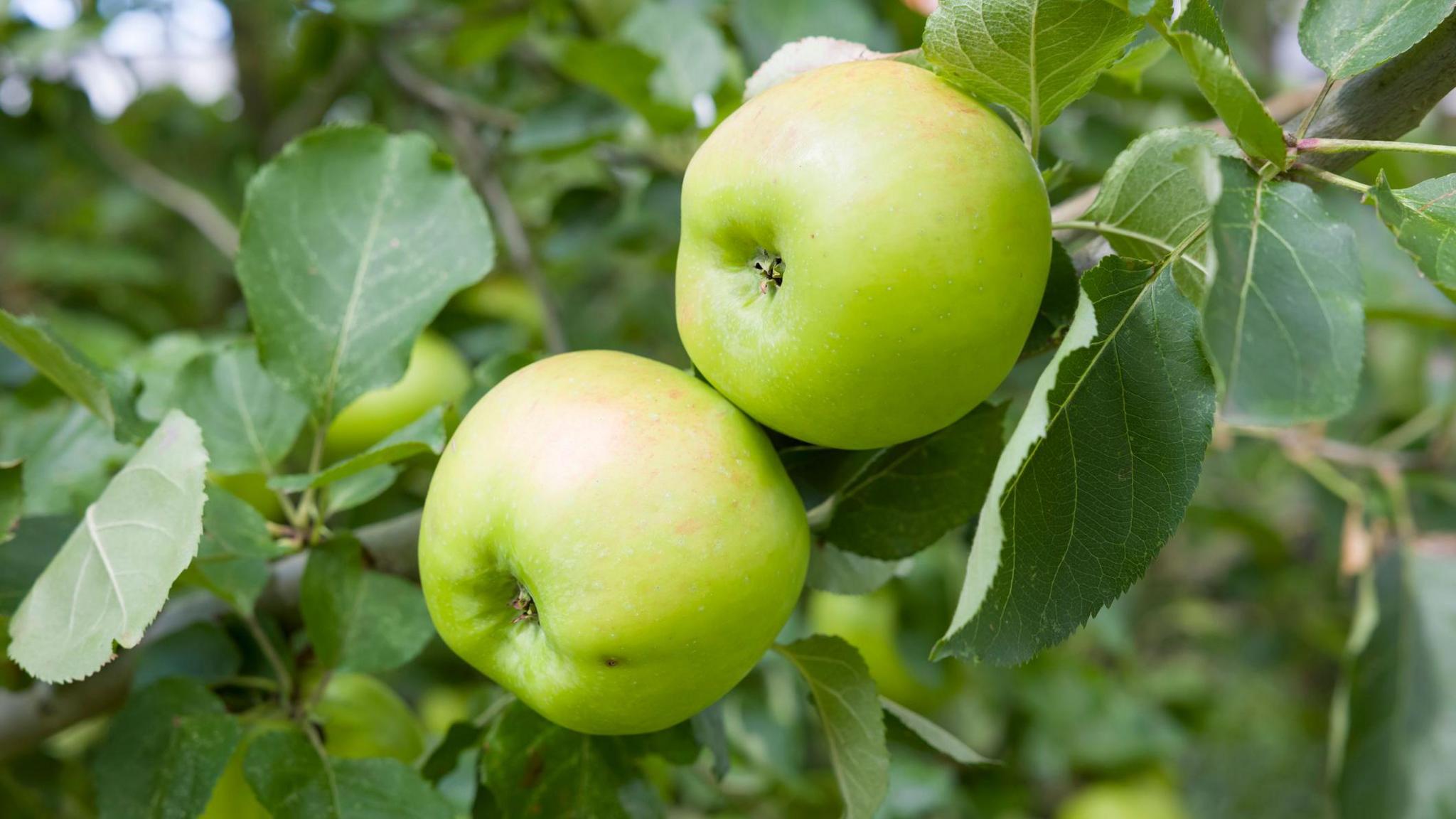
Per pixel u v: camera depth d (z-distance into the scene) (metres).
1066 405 0.63
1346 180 0.61
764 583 0.63
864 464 0.67
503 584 0.65
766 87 0.67
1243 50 1.16
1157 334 0.63
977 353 0.62
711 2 1.11
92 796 0.84
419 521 0.73
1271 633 1.63
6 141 1.37
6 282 1.43
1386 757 0.98
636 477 0.62
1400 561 1.05
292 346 0.73
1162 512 0.63
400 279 0.73
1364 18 0.63
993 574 0.59
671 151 1.11
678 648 0.63
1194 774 2.27
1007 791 1.23
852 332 0.61
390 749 0.75
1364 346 0.57
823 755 1.27
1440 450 1.15
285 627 0.75
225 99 1.81
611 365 0.65
